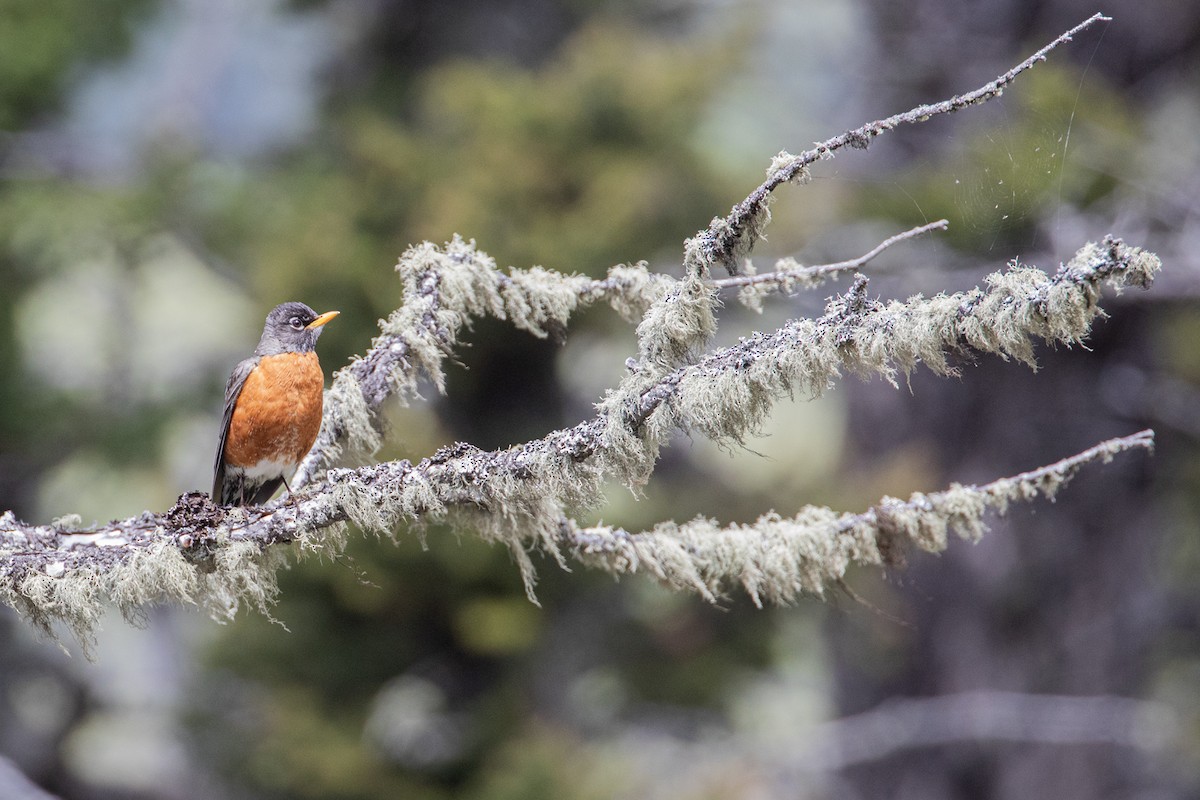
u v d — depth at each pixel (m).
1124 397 13.91
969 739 14.60
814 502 14.28
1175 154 11.91
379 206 15.25
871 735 14.48
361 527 5.45
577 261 14.07
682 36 19.52
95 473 17.09
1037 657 14.23
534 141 15.05
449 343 6.50
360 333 14.48
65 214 16.98
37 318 18.38
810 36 18.89
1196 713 15.02
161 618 19.30
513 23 18.75
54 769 18.25
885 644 14.84
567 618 14.82
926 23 14.10
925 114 4.77
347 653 14.32
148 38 19.72
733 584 6.32
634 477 5.19
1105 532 14.20
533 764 13.52
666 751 16.31
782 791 16.56
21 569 5.47
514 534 5.88
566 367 15.50
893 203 10.93
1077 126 10.66
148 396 18.05
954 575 14.32
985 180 8.17
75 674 18.53
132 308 18.84
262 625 14.43
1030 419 14.06
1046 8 13.75
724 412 5.00
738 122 18.00
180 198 17.81
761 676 15.92
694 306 5.31
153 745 18.98
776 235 12.45
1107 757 14.77
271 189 18.28
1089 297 4.42
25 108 17.86
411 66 19.00
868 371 4.89
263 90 21.73
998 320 4.55
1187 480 14.65
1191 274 10.77
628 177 14.63
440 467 5.39
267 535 5.46
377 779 14.03
